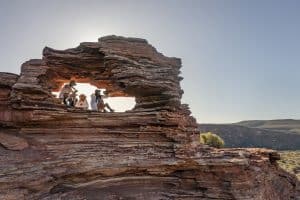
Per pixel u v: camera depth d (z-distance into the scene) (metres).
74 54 28.61
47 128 25.27
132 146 26.09
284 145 131.12
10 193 19.03
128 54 28.58
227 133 132.00
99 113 26.55
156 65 29.48
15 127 24.94
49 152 23.27
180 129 27.80
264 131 139.50
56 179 22.20
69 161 23.25
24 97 24.75
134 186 25.86
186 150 26.75
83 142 25.19
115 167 24.72
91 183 24.05
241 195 25.98
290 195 33.06
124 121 26.78
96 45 28.12
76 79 30.70
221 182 26.38
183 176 27.03
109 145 25.64
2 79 25.02
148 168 25.88
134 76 27.58
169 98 28.33
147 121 27.05
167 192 26.41
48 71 28.17
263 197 27.80
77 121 25.78
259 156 30.80
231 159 26.80
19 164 20.80
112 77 28.95
